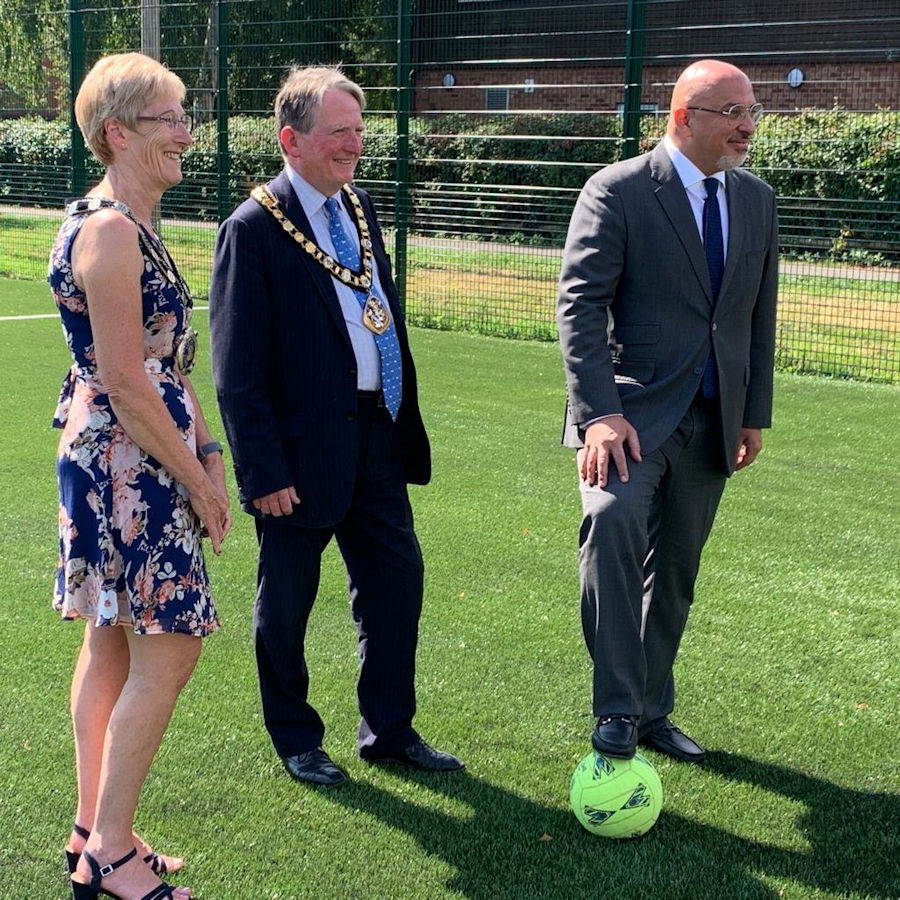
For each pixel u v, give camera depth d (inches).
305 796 125.6
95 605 102.1
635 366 126.3
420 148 548.4
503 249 502.0
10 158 622.8
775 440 282.7
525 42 848.9
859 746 138.3
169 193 542.3
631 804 116.0
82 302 99.1
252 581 190.2
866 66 730.8
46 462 255.0
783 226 436.1
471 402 321.1
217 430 291.9
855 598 185.0
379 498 129.7
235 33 506.3
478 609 178.9
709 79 121.4
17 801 123.2
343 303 123.6
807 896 108.4
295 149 121.4
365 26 465.1
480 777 130.4
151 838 117.0
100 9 546.0
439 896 108.0
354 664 160.1
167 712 105.5
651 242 124.0
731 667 159.9
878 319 439.2
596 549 119.2
